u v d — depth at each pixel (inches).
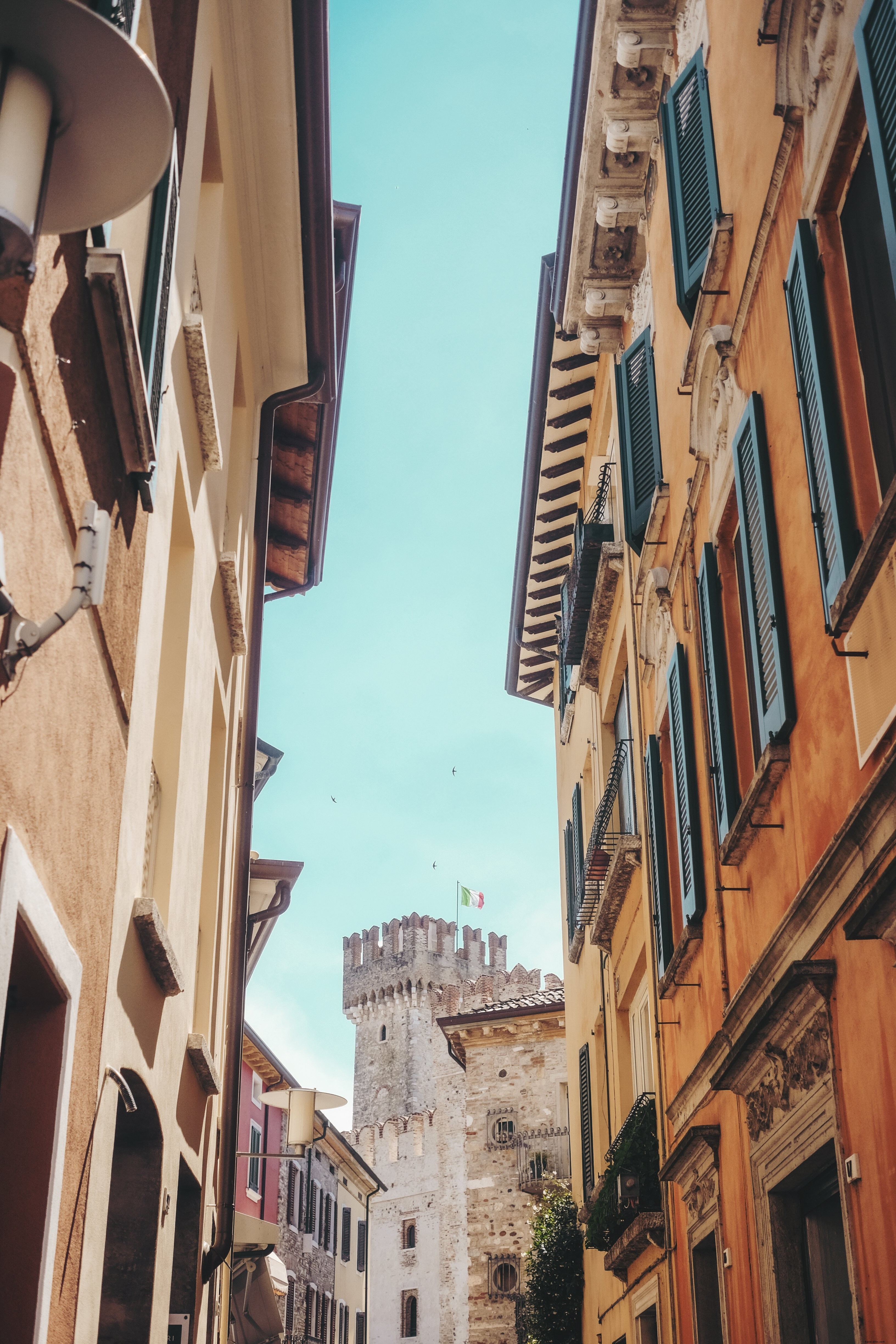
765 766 304.0
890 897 204.8
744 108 356.2
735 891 358.0
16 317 166.9
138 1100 305.4
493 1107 1598.2
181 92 326.6
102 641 231.0
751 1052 308.7
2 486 162.7
